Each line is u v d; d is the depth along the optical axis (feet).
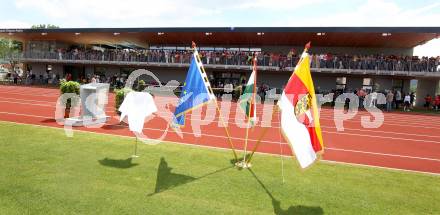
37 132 32.89
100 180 21.01
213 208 17.89
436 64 81.71
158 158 26.40
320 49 105.19
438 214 18.63
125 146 29.50
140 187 20.27
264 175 23.54
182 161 25.96
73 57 108.27
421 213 18.69
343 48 103.96
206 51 106.11
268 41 101.14
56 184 19.84
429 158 32.53
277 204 18.89
